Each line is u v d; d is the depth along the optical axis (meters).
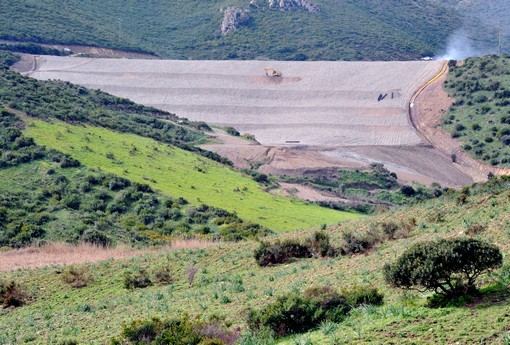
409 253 27.50
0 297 53.22
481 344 22.25
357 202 138.38
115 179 108.81
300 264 47.62
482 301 25.95
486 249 26.53
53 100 157.38
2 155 110.56
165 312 39.91
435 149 199.25
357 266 40.84
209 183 124.75
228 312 36.41
